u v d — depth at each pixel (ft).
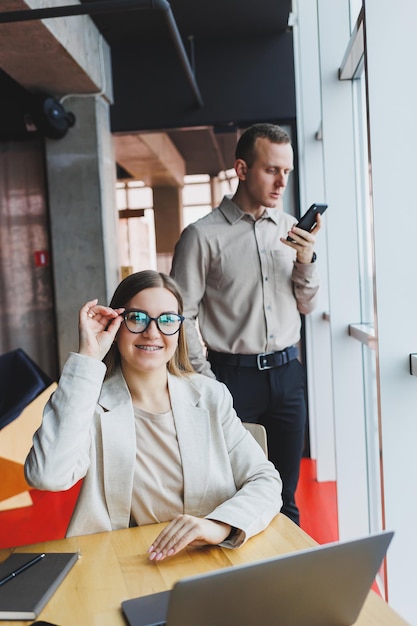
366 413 11.20
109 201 18.98
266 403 8.77
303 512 13.61
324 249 15.44
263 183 8.39
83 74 16.33
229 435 5.86
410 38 6.89
